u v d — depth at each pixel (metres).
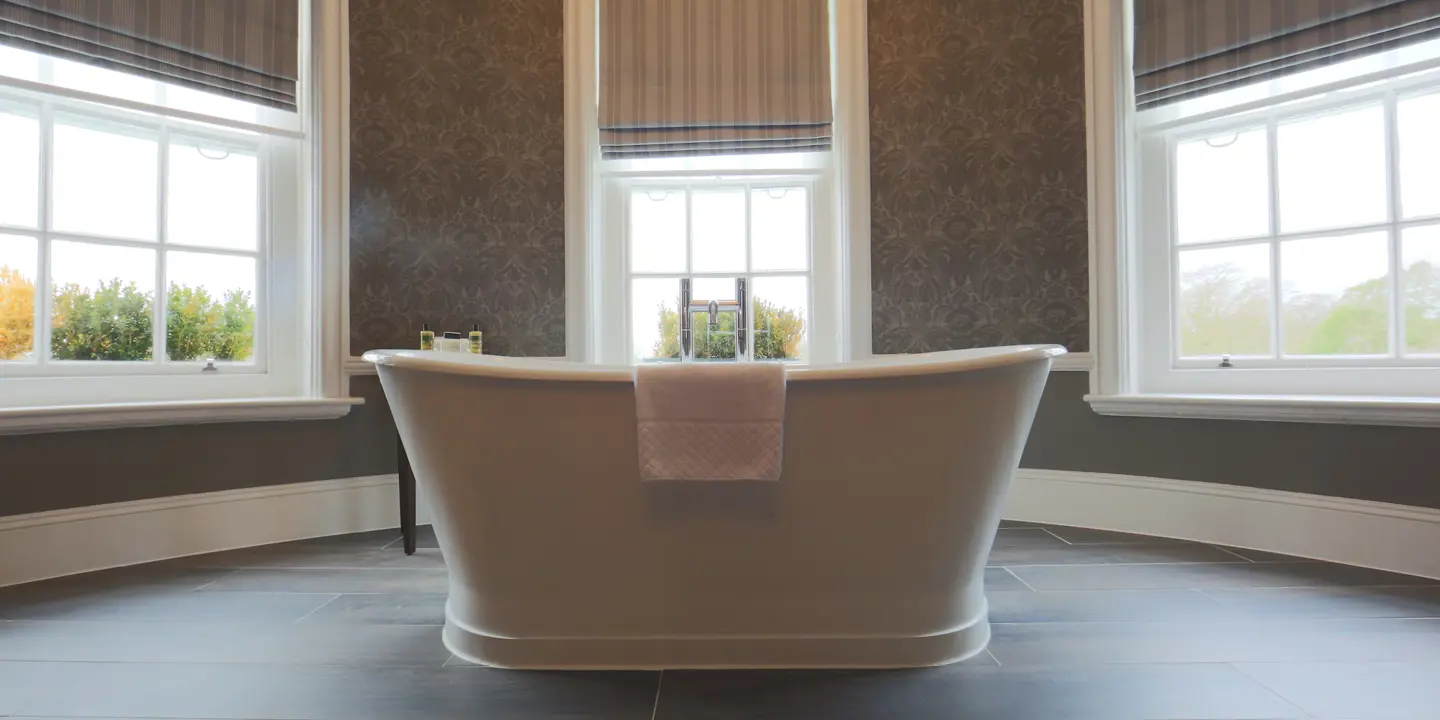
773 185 2.70
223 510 2.19
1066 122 2.46
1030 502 2.54
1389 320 2.01
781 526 1.36
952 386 1.31
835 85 2.62
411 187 2.48
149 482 2.08
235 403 2.16
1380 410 1.85
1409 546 1.85
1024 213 2.50
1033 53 2.50
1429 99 1.96
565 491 1.35
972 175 2.55
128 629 1.54
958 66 2.56
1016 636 1.50
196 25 2.16
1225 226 2.30
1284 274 2.18
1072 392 2.47
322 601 1.72
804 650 1.38
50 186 2.01
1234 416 2.13
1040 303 2.48
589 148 2.61
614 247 2.70
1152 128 2.40
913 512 1.35
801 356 2.71
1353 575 1.86
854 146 2.59
